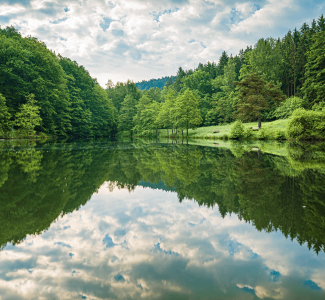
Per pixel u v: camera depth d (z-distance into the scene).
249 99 42.88
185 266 3.19
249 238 4.07
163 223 4.78
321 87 41.22
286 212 5.31
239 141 33.62
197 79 79.25
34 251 3.62
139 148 23.62
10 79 40.81
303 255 3.50
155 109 66.38
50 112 46.62
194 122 49.53
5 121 37.94
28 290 2.65
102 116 72.31
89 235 4.20
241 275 2.98
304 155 15.94
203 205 5.93
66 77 56.59
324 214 5.15
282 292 2.62
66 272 3.05
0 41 39.06
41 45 47.12
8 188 7.40
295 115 27.05
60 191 7.21
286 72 58.72
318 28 56.38
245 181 8.48
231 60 77.31
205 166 11.97
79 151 20.02
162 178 9.23
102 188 7.66
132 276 2.95
